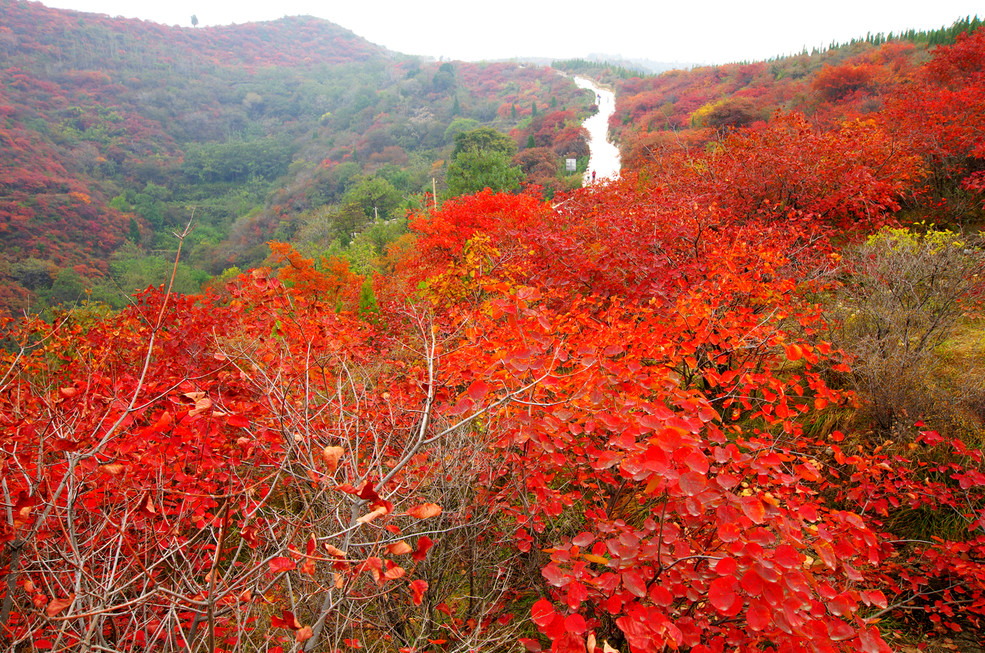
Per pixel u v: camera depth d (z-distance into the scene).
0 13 126.19
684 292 4.64
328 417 3.08
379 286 11.18
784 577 1.67
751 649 1.97
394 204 55.72
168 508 2.64
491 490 3.01
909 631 3.18
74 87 114.88
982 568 2.99
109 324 4.84
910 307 4.87
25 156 72.75
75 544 1.88
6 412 2.68
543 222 8.48
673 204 6.44
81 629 2.09
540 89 128.75
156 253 62.34
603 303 5.40
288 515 2.69
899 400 4.05
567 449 3.25
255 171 109.69
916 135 9.59
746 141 9.02
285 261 19.47
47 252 47.03
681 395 2.47
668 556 2.07
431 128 108.69
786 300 4.54
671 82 80.19
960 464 3.60
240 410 2.67
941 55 13.59
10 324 4.05
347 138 114.62
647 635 1.66
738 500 1.76
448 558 2.88
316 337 3.29
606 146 65.38
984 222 8.35
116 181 88.19
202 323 4.20
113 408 2.53
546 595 2.87
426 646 2.71
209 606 1.65
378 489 1.80
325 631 2.43
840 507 3.78
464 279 6.90
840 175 7.63
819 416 4.39
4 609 1.85
